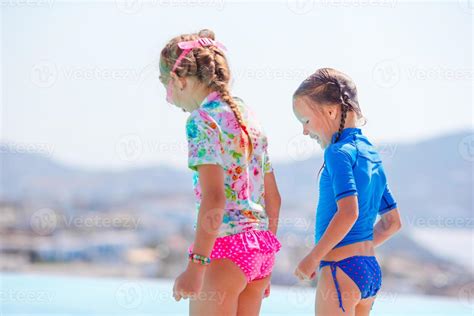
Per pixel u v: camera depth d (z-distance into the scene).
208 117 4.12
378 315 8.43
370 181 4.49
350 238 4.38
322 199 4.55
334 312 4.32
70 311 8.38
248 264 4.12
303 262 4.32
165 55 4.48
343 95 4.63
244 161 4.29
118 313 8.34
